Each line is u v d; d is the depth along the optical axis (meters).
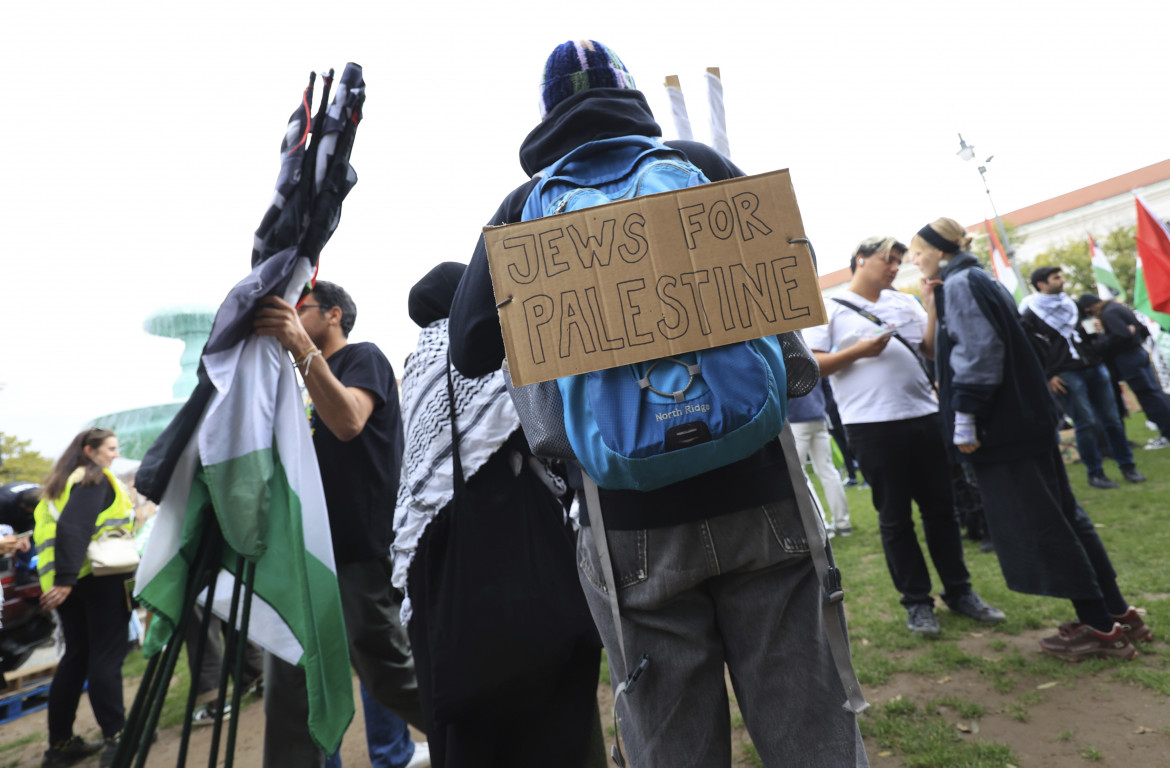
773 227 1.13
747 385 1.06
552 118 1.40
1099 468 5.66
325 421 2.10
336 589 1.78
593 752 1.71
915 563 3.21
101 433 3.83
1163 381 8.00
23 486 5.45
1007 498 2.70
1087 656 2.67
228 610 1.83
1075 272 26.72
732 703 2.90
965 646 3.00
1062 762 2.06
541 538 1.60
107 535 3.65
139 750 1.61
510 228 1.14
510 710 1.54
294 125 1.84
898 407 3.25
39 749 4.03
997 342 2.65
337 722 1.71
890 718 2.47
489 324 1.29
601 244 1.13
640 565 1.22
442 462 1.70
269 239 1.83
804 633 1.23
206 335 3.79
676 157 1.27
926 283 3.36
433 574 1.62
